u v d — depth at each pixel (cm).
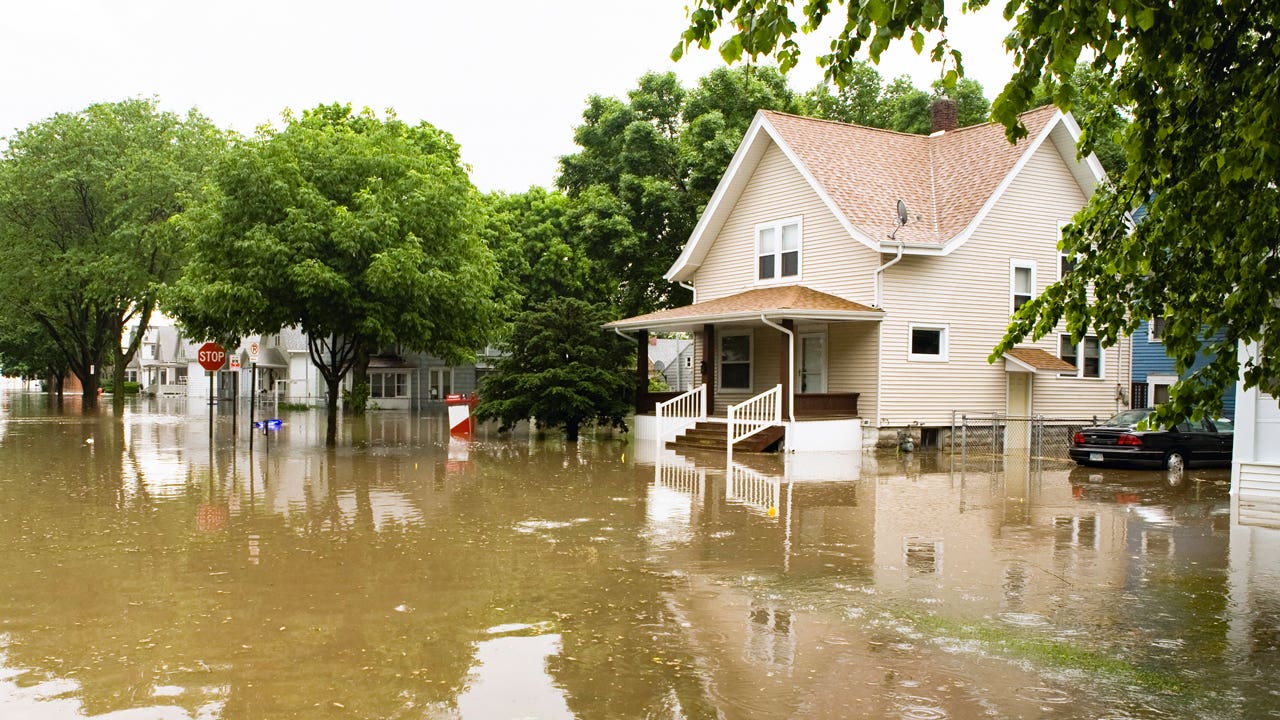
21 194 4138
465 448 2381
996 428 2577
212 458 2053
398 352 5381
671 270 2962
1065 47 490
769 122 2600
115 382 4450
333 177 2186
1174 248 621
